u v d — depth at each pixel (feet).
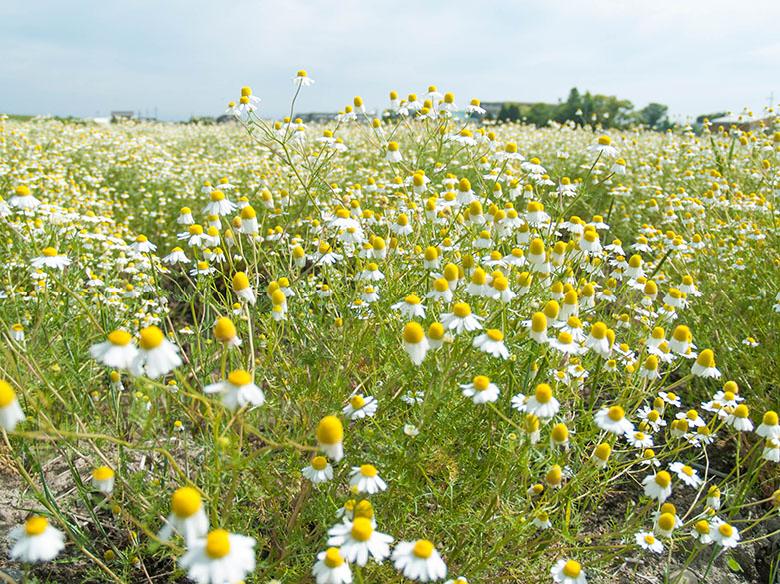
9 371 1.14
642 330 1.49
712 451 1.53
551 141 4.68
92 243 1.94
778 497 1.09
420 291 1.37
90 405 1.24
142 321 1.47
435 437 1.08
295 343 1.37
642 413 1.25
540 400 0.93
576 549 1.02
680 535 1.13
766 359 1.62
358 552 0.76
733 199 2.37
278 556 1.05
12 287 1.41
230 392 0.78
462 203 1.48
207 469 1.00
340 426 0.79
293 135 1.71
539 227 1.45
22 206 1.40
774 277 1.81
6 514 1.18
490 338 0.98
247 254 1.95
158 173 3.31
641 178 3.20
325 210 1.86
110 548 1.12
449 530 1.04
